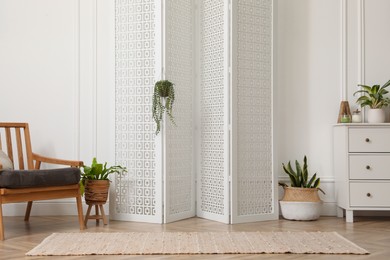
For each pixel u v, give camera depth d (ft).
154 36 14.38
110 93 15.80
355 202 14.56
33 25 15.75
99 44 15.85
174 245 11.12
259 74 14.82
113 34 14.96
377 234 12.69
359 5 16.08
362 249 10.74
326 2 16.15
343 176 14.80
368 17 16.12
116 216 14.84
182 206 14.89
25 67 15.71
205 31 15.06
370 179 14.57
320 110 16.07
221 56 14.46
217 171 14.61
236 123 14.33
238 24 14.42
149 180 14.43
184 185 14.93
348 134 14.64
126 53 14.80
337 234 12.42
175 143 14.57
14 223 14.23
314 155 16.02
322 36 16.11
